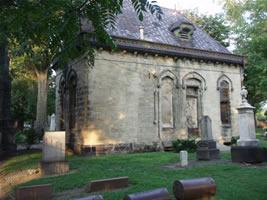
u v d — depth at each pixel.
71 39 4.34
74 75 20.19
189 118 22.50
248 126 13.91
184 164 12.67
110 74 19.33
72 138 20.22
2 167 14.45
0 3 4.33
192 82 22.83
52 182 9.77
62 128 22.77
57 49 4.49
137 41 20.22
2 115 17.38
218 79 23.97
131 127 19.67
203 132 15.76
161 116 21.08
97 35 4.54
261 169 11.31
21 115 38.09
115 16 4.40
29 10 4.13
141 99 20.33
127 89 19.86
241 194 7.47
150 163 13.45
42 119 27.11
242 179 9.42
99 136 18.47
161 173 10.62
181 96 22.09
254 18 23.84
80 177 10.23
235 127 24.20
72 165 13.12
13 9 4.18
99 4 4.10
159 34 23.23
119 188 8.77
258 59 23.94
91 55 4.95
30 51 5.38
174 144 20.20
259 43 23.34
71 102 21.30
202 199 3.00
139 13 3.66
